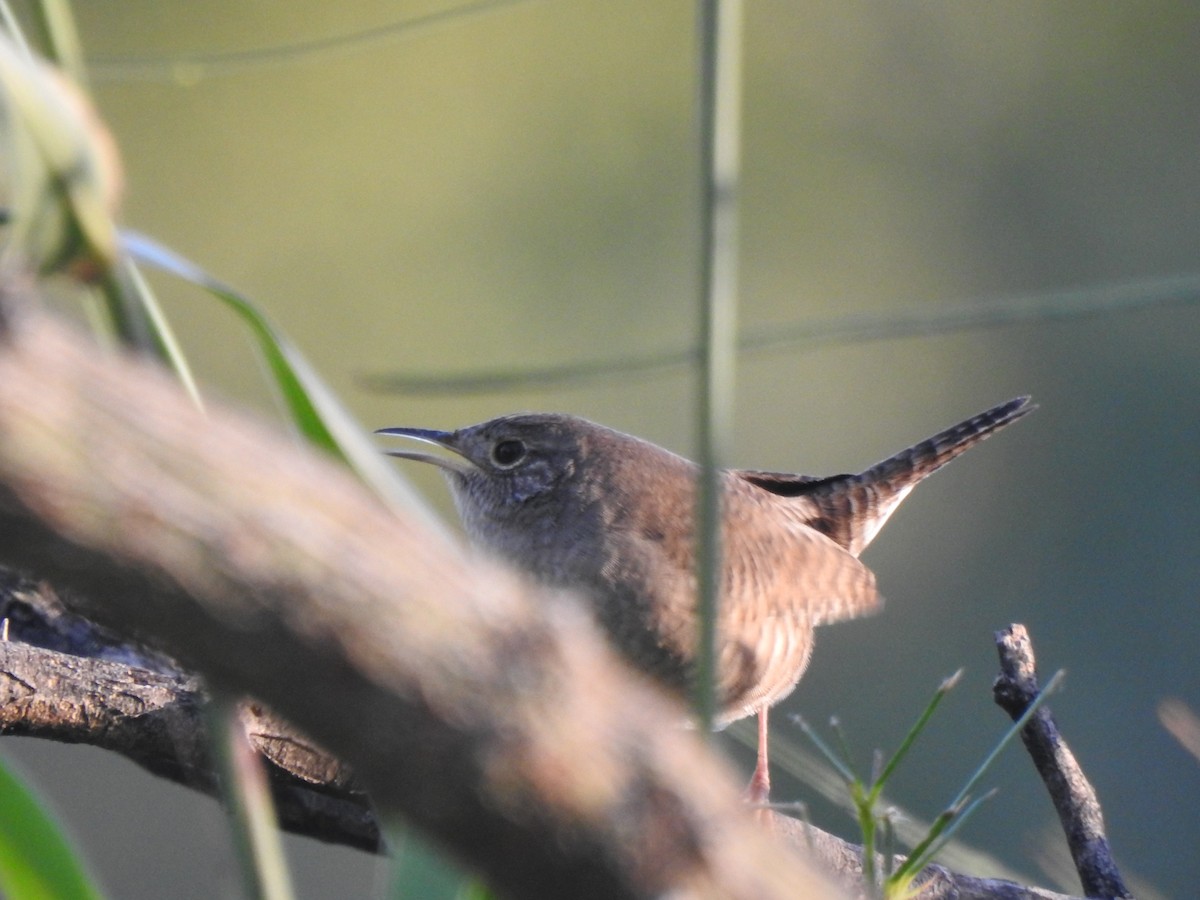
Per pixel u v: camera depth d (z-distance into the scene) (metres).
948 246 20.09
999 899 5.23
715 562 1.92
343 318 18.86
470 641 1.30
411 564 1.29
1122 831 14.45
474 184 19.66
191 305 18.25
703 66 2.00
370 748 1.29
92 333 1.74
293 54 3.24
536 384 1.92
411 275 19.19
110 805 12.66
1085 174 20.23
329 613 1.24
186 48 19.08
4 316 1.16
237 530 1.22
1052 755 5.50
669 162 20.09
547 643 1.33
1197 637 16.38
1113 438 17.45
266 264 18.89
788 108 20.39
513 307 19.42
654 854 1.35
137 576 1.19
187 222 18.78
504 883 1.36
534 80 19.94
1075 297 1.97
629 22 20.08
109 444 1.18
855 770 3.53
